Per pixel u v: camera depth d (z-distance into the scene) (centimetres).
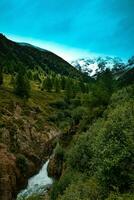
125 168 2789
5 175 5331
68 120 10400
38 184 5631
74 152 4709
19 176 5812
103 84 7581
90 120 6606
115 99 6650
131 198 2464
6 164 5709
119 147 2912
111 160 2847
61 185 4166
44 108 11781
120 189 2762
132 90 6278
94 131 4772
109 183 2873
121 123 3216
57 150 6241
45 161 7281
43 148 8062
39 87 15888
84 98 7762
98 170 3006
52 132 9494
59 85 15900
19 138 7438
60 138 7731
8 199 4956
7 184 5175
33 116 9975
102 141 3200
